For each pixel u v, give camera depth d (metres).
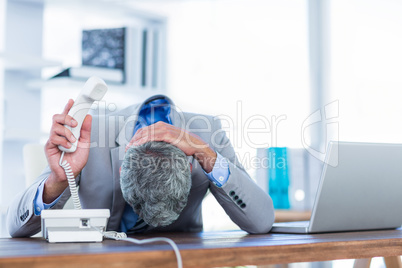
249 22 4.35
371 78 4.11
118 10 3.68
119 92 3.49
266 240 1.25
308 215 2.64
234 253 1.04
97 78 1.34
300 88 4.39
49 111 3.49
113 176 1.67
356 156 1.47
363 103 4.14
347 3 4.30
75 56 3.71
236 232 1.71
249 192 1.60
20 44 3.27
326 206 1.48
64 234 1.22
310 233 1.51
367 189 1.53
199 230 1.92
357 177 1.50
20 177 3.21
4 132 2.96
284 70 4.38
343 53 4.30
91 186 1.67
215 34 4.23
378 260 3.51
